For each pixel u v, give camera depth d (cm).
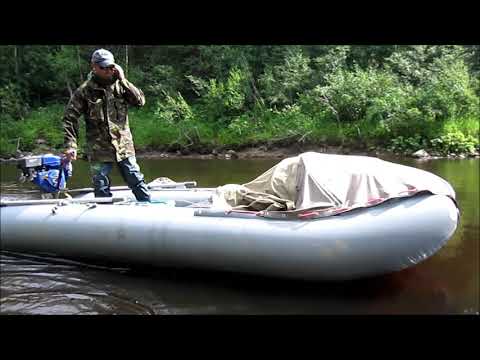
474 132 1063
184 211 339
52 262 370
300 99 1200
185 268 337
